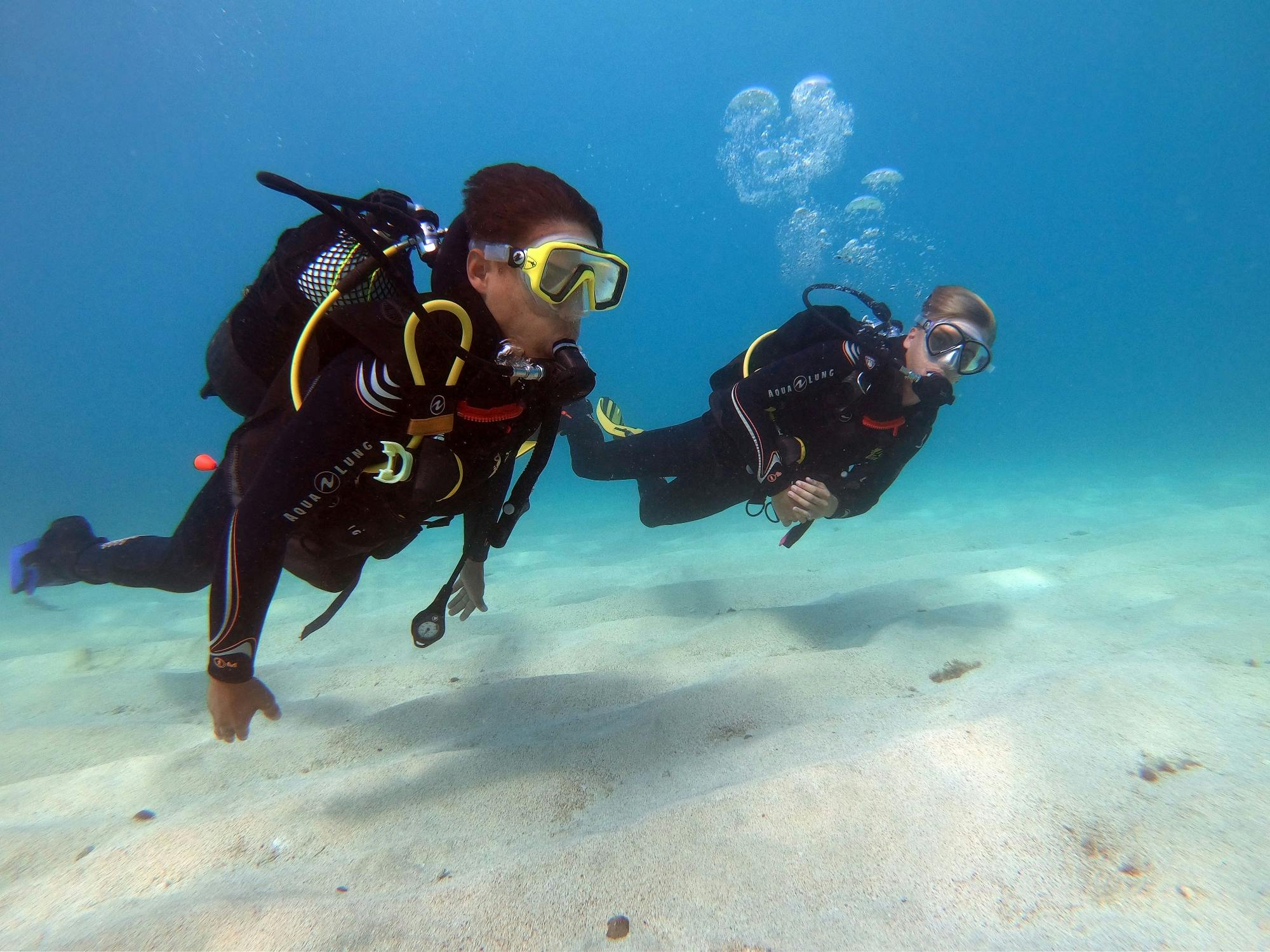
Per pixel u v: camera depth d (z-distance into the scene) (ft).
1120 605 9.05
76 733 7.24
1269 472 31.45
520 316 4.54
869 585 12.43
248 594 4.35
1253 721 4.81
